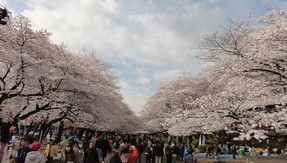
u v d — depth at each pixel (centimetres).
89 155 1558
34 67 2022
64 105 2678
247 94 1551
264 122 1347
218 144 2917
